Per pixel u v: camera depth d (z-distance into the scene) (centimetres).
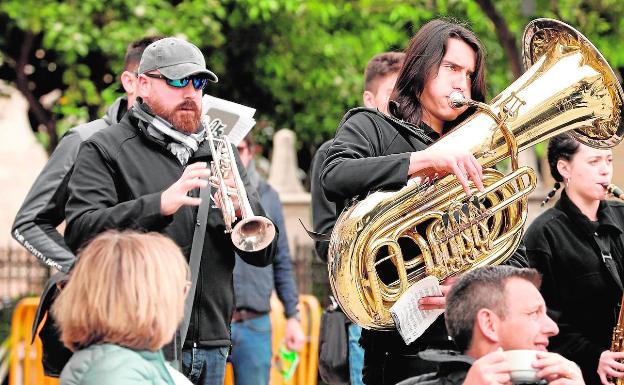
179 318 851
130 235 856
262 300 1636
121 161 1134
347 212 1056
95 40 2858
